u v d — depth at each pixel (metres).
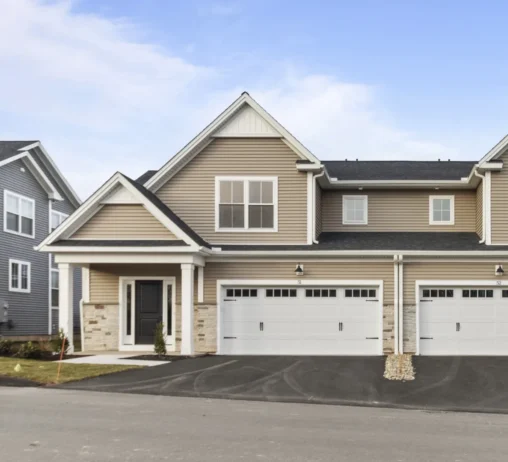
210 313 24.14
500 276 23.77
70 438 9.99
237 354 24.06
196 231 24.80
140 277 24.89
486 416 13.59
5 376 17.02
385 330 23.84
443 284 23.81
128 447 9.45
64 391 15.52
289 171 24.78
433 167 28.69
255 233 24.70
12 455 8.91
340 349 23.95
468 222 26.48
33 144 34.22
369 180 26.11
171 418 11.95
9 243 32.28
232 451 9.33
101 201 23.25
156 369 18.69
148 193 24.09
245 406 13.96
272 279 24.16
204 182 24.92
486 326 23.80
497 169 24.39
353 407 14.41
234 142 24.97
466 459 9.22
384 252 23.70
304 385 16.56
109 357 21.75
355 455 9.27
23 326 33.34
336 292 24.14
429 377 17.67
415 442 10.34
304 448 9.64
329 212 26.86
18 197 33.22
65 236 23.33
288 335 24.11
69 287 23.16
